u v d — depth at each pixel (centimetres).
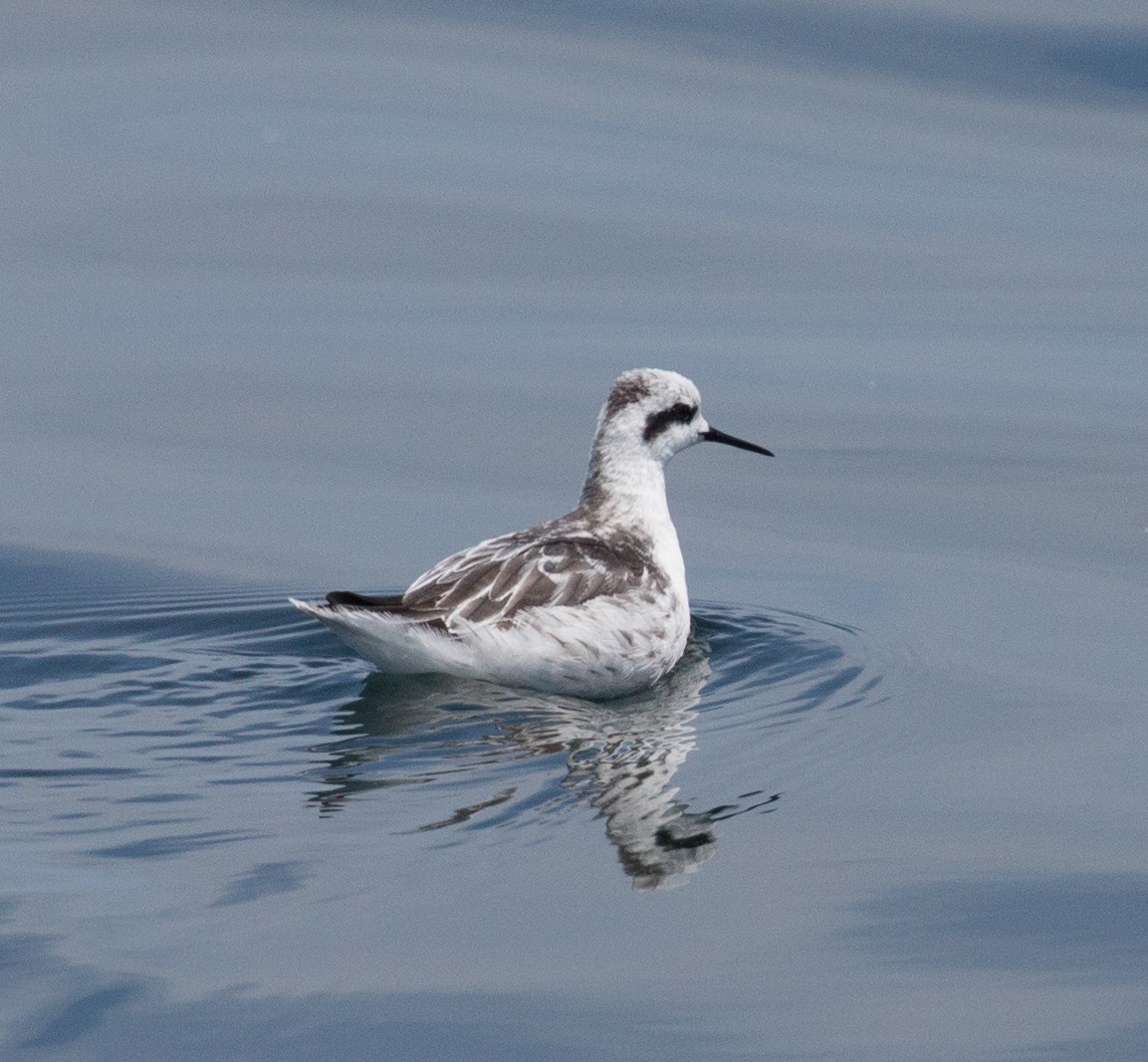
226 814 1162
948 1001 946
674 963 976
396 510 1875
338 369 2178
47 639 1546
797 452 2030
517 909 1032
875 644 1565
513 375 2166
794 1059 891
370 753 1273
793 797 1223
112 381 2138
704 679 1480
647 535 1530
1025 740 1341
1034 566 1744
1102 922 1037
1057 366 2217
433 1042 889
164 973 945
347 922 1008
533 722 1350
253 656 1504
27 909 1015
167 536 1806
